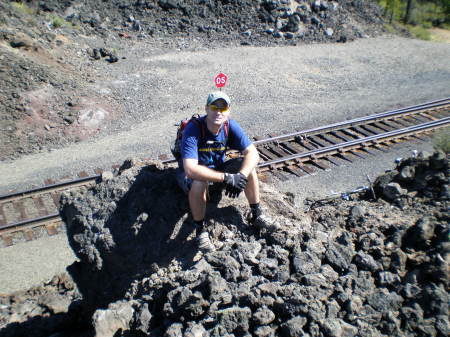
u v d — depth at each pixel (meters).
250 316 3.58
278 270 4.10
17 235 8.41
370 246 4.42
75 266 5.67
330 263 4.17
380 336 3.43
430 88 16.41
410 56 21.00
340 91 16.09
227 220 4.84
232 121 4.43
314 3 24.30
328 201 7.01
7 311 6.61
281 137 11.60
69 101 13.45
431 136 12.07
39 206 9.23
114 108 13.84
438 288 3.66
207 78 16.45
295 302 3.60
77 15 19.94
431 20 30.34
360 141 11.34
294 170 10.38
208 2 22.81
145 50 19.12
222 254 4.29
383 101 14.91
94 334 3.96
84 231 4.88
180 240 4.73
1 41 14.77
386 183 6.41
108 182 5.11
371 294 3.77
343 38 22.97
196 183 4.26
